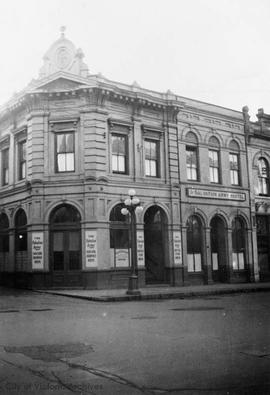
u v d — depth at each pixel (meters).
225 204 31.91
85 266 25.47
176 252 28.69
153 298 21.52
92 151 26.19
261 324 12.23
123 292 22.97
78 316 14.53
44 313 15.42
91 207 25.77
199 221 30.64
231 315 14.31
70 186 26.23
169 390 6.26
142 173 28.12
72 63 27.58
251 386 6.43
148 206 28.00
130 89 28.58
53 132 26.92
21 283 27.94
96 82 26.23
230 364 7.70
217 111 32.59
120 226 26.88
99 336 10.59
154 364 7.75
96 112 26.58
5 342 9.92
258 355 8.36
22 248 28.31
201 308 16.59
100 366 7.66
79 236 26.11
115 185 26.73
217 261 31.81
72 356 8.45
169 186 29.05
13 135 29.66
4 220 30.80
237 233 32.81
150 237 29.50
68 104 26.91
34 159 26.70
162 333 10.93
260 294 23.86
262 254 34.31
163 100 29.20
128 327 11.98
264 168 35.53
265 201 34.72
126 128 27.94
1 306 17.83
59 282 26.05
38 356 8.47
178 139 30.00
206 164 31.33
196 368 7.45
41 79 26.84
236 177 33.34
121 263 26.66
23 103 27.69
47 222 26.20
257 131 34.72
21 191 28.02
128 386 6.46
